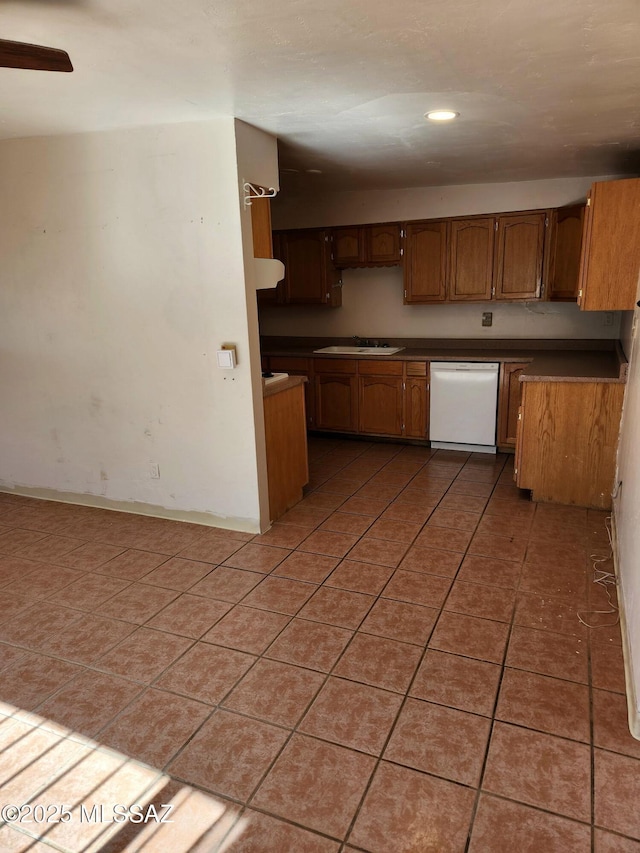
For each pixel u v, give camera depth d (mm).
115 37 1810
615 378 3441
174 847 1528
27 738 1912
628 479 2801
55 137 3252
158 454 3572
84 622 2564
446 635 2389
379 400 5191
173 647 2369
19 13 1622
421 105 2625
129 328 3408
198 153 2947
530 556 3053
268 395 3432
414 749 1814
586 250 3289
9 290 3674
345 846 1512
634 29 1813
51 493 4027
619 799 1627
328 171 4172
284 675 2176
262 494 3391
